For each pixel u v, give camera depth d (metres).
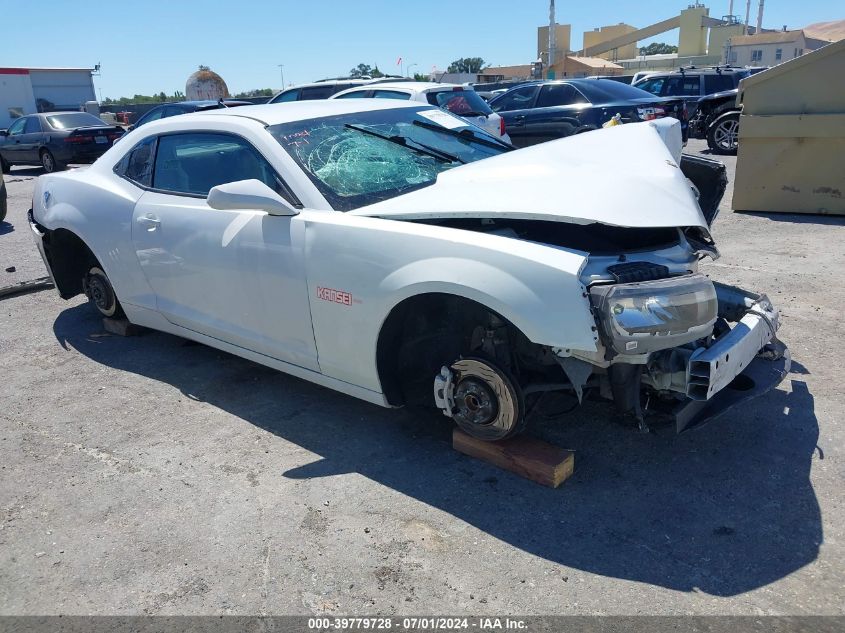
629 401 2.85
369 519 2.78
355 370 3.17
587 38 66.75
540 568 2.46
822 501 2.75
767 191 7.88
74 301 5.81
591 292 2.50
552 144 3.54
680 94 16.02
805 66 7.30
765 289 5.14
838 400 3.49
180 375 4.24
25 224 9.48
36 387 4.15
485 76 45.00
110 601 2.41
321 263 3.10
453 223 3.00
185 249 3.76
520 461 2.98
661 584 2.36
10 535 2.78
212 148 3.73
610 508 2.77
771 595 2.28
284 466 3.18
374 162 3.56
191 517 2.84
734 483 2.89
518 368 2.93
